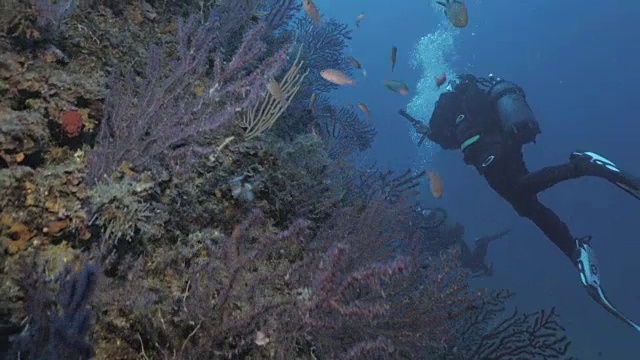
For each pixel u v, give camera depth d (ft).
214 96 8.65
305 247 9.09
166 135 7.46
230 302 6.75
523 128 21.44
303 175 10.06
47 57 7.84
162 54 8.56
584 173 20.42
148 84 8.25
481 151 22.40
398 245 12.15
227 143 9.07
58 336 4.85
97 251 6.19
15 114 6.45
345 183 12.20
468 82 23.62
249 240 8.11
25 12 7.52
